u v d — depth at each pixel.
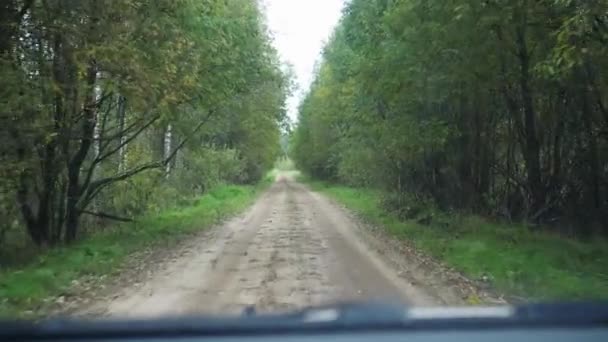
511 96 20.19
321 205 38.31
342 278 12.48
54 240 18.78
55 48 15.73
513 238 17.12
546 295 10.15
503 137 23.86
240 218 28.72
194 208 31.95
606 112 17.31
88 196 20.23
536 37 17.23
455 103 22.12
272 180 90.12
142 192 25.36
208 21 19.67
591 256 14.38
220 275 12.95
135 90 15.62
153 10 16.64
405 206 27.42
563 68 12.91
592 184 19.05
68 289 11.26
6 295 10.20
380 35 22.39
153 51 16.28
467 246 15.76
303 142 74.12
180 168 38.34
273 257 15.72
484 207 24.17
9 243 17.97
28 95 13.79
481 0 16.22
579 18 11.59
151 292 11.11
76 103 16.75
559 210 20.31
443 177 26.62
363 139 29.45
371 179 35.38
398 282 12.03
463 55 18.20
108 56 14.98
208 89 20.97
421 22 19.05
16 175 14.06
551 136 20.69
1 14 14.34
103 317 9.00
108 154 20.09
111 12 15.39
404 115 22.30
